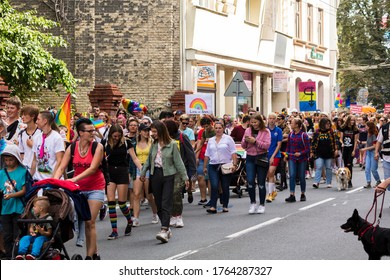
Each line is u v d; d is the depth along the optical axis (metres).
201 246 15.08
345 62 84.56
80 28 36.25
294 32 54.25
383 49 84.62
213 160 20.38
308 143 23.12
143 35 36.59
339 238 15.80
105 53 36.53
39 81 30.48
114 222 16.30
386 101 82.00
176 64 36.78
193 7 37.03
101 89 28.31
